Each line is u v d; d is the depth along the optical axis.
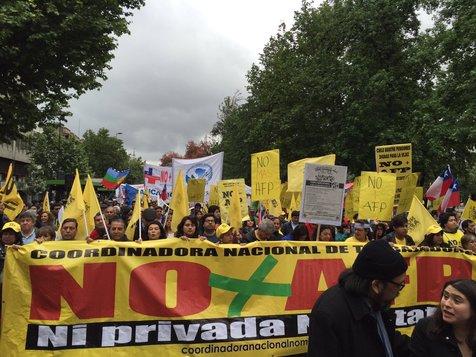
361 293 2.64
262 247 4.72
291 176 8.12
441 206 9.75
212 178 15.14
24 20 13.34
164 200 16.38
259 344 4.56
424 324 3.07
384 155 9.31
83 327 4.21
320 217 5.75
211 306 4.52
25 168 58.12
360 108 25.34
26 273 4.18
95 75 17.41
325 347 2.58
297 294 4.73
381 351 2.66
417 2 24.66
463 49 20.06
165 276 4.46
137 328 4.32
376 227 9.15
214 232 7.54
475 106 19.09
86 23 15.55
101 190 36.25
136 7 18.02
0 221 9.18
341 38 27.55
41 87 16.12
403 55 26.02
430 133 21.50
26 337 4.12
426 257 5.17
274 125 30.17
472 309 2.86
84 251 4.31
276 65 31.73
